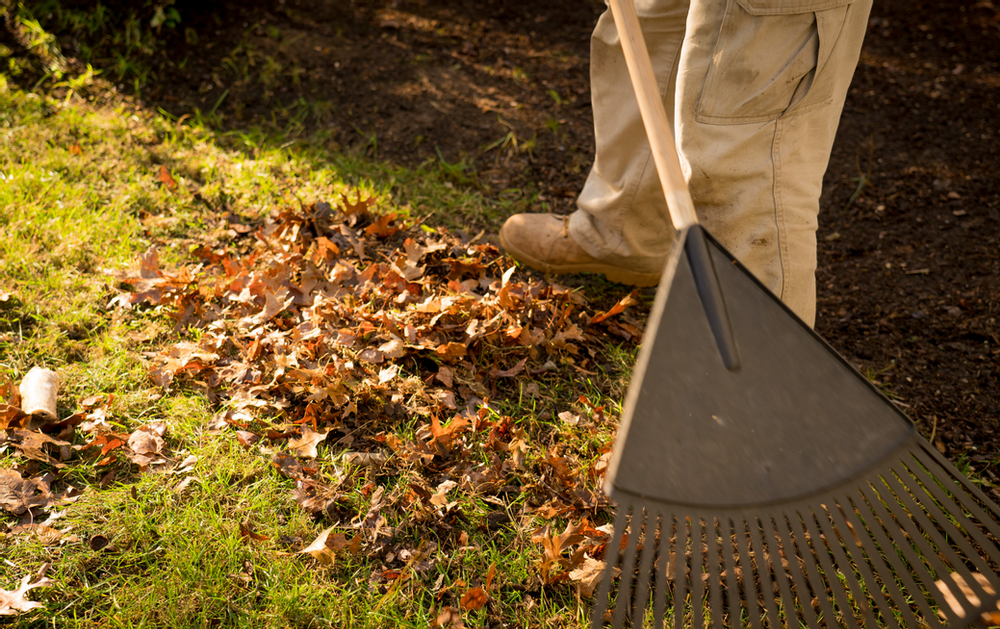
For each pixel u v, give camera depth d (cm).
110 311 227
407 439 189
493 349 220
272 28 391
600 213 235
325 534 164
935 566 127
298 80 364
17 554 157
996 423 217
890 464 130
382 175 310
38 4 359
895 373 236
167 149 306
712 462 123
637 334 237
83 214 262
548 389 214
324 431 192
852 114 383
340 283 240
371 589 158
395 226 274
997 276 274
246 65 368
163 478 178
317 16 412
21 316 219
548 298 243
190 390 202
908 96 394
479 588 155
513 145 340
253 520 170
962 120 370
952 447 209
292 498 174
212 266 248
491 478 183
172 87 349
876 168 340
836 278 279
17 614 146
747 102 164
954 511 129
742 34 159
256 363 208
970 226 301
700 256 130
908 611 126
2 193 257
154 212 273
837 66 166
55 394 192
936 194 320
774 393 128
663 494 121
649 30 206
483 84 385
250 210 280
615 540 119
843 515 138
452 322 226
